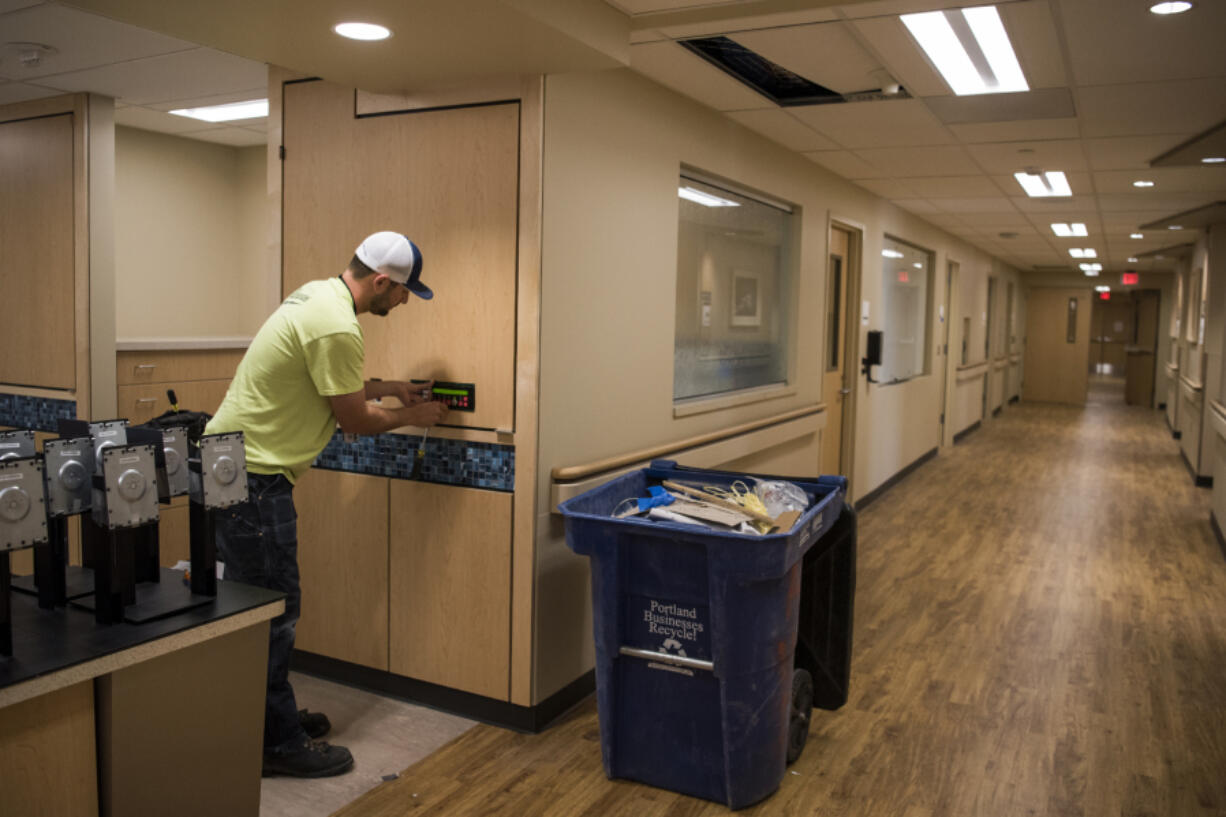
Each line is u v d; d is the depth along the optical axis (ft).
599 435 11.36
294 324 8.89
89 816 5.95
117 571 6.20
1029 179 20.51
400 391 10.27
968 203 24.80
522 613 10.28
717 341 15.49
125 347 14.37
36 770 5.62
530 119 9.85
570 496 10.43
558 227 10.23
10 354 15.14
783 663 8.91
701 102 13.64
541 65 9.48
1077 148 16.83
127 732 6.03
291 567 9.25
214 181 19.42
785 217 18.19
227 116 16.42
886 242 24.97
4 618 5.56
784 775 9.62
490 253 10.18
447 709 10.90
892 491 26.68
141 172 17.97
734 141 15.02
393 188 10.78
